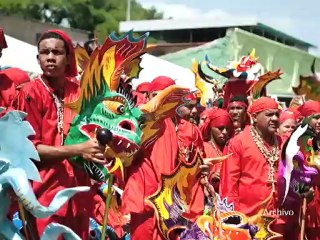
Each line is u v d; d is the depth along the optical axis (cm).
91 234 566
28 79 665
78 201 448
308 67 2873
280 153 675
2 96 506
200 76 1069
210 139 805
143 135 539
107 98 454
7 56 1079
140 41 466
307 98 973
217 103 1005
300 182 680
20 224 454
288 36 3528
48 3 3134
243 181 682
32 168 402
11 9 2888
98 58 450
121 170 452
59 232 409
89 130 447
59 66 443
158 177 552
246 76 905
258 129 687
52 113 445
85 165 446
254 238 664
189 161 598
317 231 746
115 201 589
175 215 557
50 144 442
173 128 570
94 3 3412
